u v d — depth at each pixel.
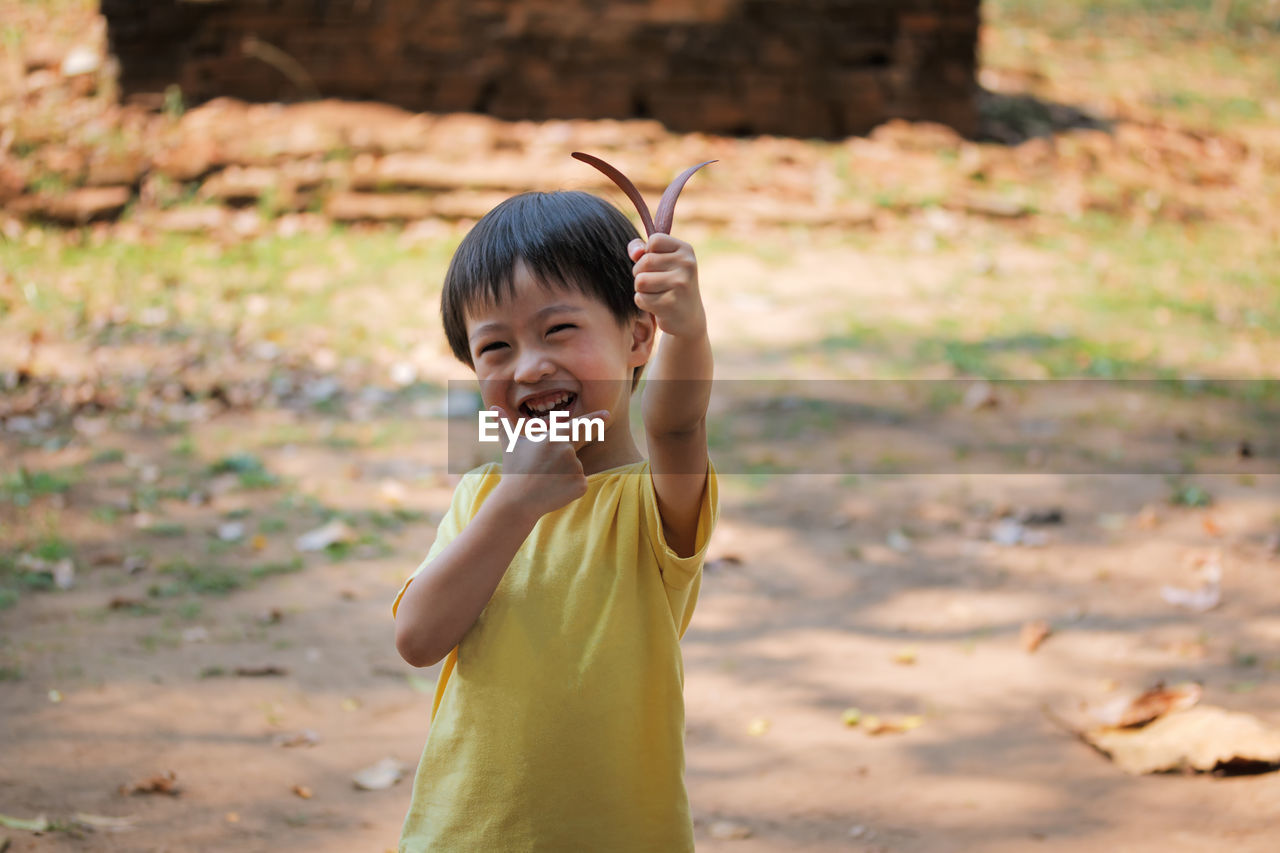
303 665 4.07
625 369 1.76
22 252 9.15
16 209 9.63
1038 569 4.97
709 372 1.62
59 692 3.81
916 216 10.42
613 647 1.70
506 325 1.68
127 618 4.42
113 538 5.14
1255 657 4.12
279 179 10.05
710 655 4.23
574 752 1.67
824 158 11.02
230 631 4.32
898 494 5.80
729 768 3.43
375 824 3.07
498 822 1.67
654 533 1.74
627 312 1.74
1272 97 14.43
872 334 8.17
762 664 4.15
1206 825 3.06
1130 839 3.00
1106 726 3.59
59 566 4.83
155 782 3.21
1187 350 8.07
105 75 10.68
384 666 4.09
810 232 10.09
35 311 8.12
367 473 5.98
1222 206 11.59
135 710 3.71
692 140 11.05
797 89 11.34
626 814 1.68
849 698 3.88
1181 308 8.91
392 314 8.34
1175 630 4.36
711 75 11.23
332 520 5.39
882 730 3.64
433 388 7.21
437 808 1.71
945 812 3.16
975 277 9.44
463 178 10.20
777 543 5.27
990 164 11.41
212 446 6.27
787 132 11.39
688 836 1.72
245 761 3.40
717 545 5.24
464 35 10.94
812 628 4.45
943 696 3.89
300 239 9.63
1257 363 7.86
